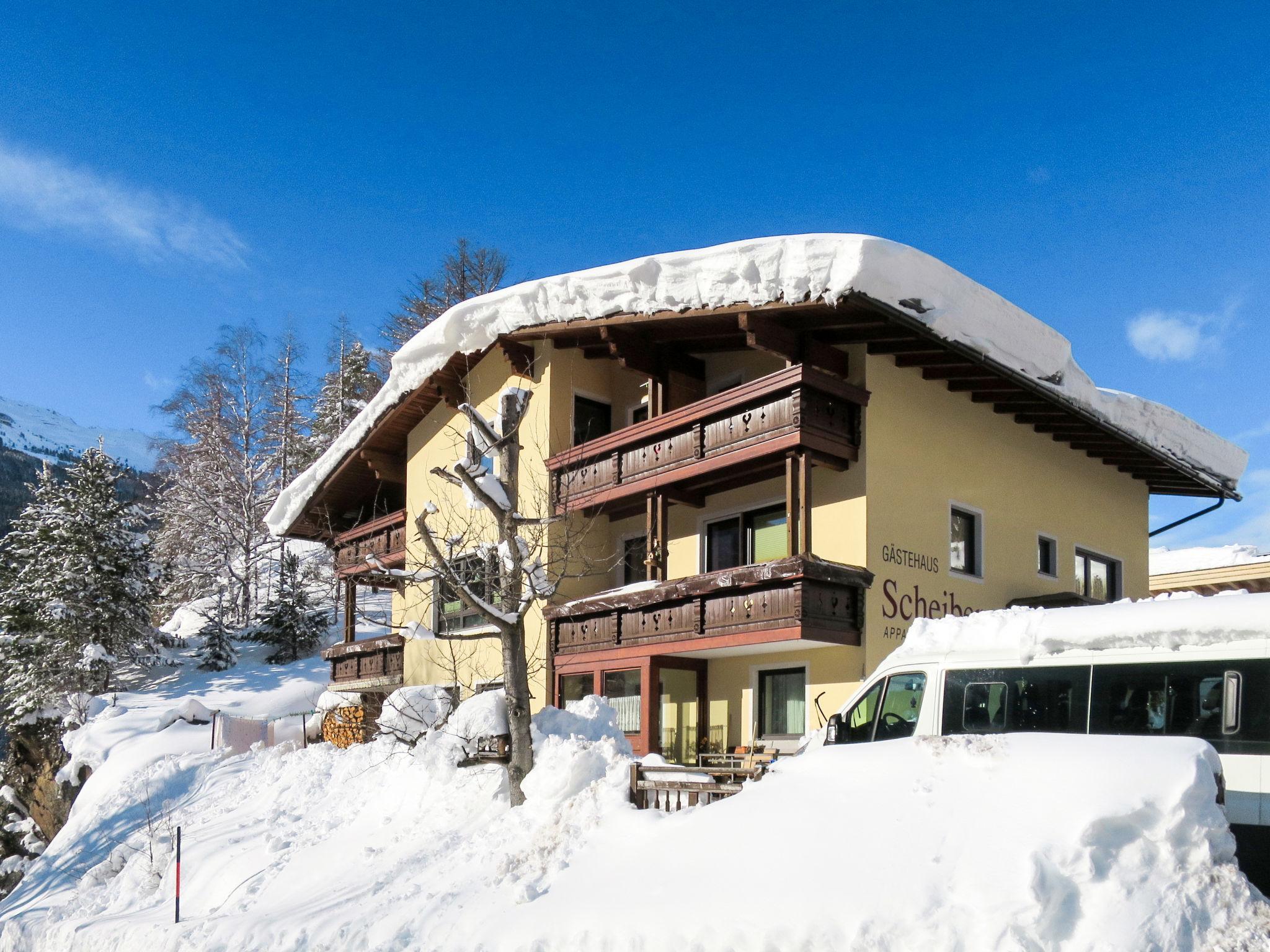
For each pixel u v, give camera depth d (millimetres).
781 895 7586
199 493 47219
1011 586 19672
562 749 12500
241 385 51344
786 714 18234
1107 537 22578
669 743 19891
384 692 28688
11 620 33531
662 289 17766
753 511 19625
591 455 20656
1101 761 7180
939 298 15859
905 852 7316
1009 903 6559
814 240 15336
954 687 10656
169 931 13266
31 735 31922
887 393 17859
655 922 8062
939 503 18484
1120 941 6180
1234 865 6602
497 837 11812
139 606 35844
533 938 8766
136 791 23906
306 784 18766
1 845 30266
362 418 27094
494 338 21688
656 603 18703
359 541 30797
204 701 32250
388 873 12188
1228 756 8711
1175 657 9273
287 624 37781
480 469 14023
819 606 16344
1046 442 21328
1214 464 22656
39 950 15844
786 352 16906
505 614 13523
